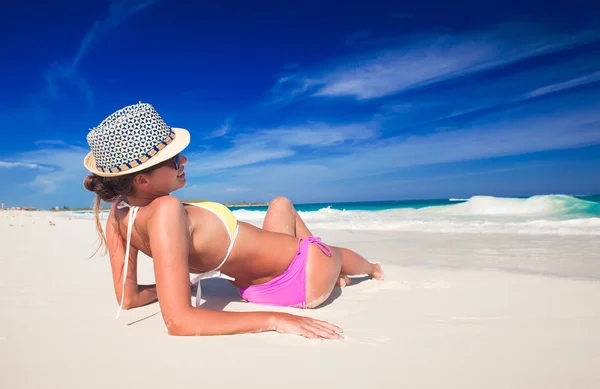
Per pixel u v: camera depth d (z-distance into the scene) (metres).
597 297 2.78
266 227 3.00
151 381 1.51
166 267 1.99
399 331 2.11
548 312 2.44
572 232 7.20
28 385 1.48
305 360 1.70
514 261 4.49
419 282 3.46
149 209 2.12
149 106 2.12
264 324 2.04
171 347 1.87
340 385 1.46
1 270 4.38
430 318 2.36
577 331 2.06
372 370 1.59
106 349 1.85
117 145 2.02
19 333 2.12
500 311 2.49
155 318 2.36
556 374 1.54
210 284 3.51
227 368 1.62
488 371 1.58
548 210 13.71
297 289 2.55
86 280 3.76
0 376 1.56
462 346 1.86
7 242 7.88
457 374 1.55
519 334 2.03
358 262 3.29
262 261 2.49
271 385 1.47
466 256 4.98
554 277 3.49
